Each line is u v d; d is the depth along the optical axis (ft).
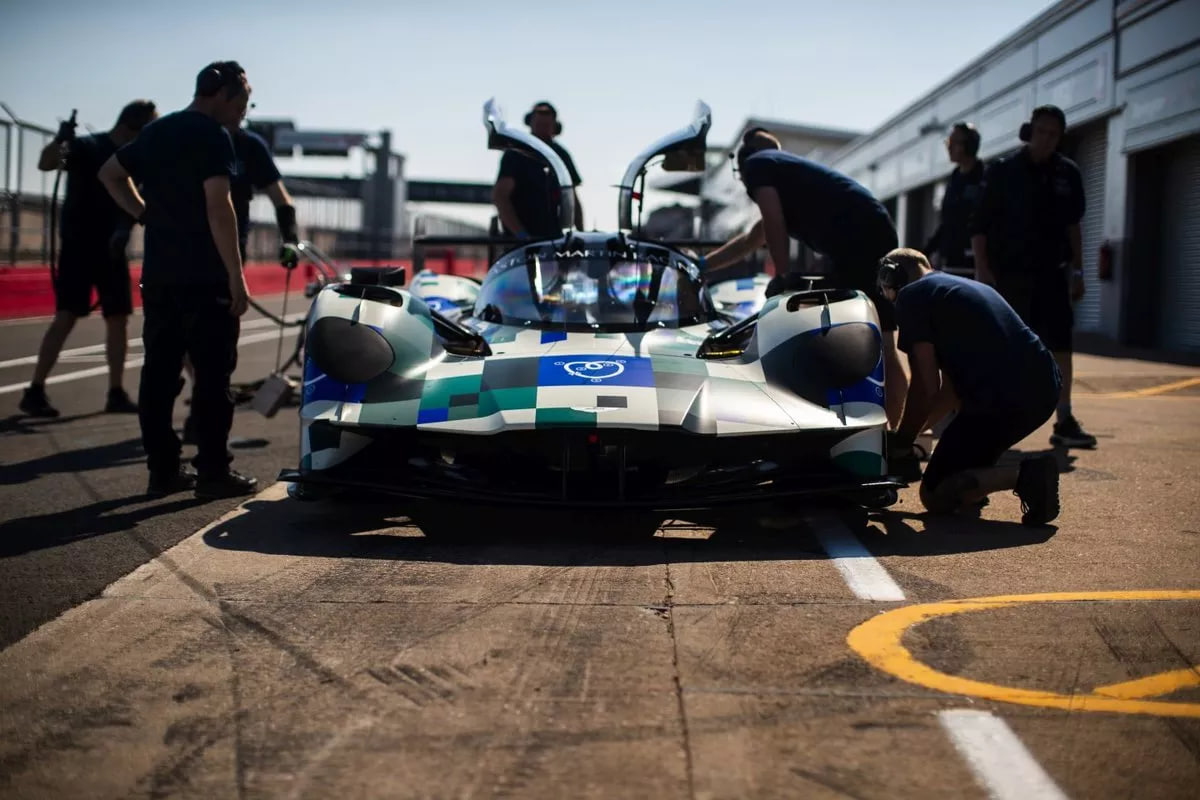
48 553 10.36
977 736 6.22
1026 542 10.95
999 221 17.15
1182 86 35.50
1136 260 39.34
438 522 11.87
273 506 12.70
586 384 11.34
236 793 5.59
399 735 6.24
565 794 5.55
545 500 10.82
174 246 12.94
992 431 11.94
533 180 21.50
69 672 7.24
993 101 53.26
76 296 19.54
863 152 82.28
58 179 19.42
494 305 14.87
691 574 9.68
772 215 15.49
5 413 20.12
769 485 11.55
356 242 125.70
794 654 7.52
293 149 144.25
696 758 5.94
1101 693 6.86
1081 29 43.09
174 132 12.91
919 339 12.24
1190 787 5.65
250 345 35.68
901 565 10.00
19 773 5.82
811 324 12.22
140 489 13.66
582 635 7.93
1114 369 29.48
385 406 11.27
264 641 7.82
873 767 5.84
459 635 7.93
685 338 13.69
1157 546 10.78
